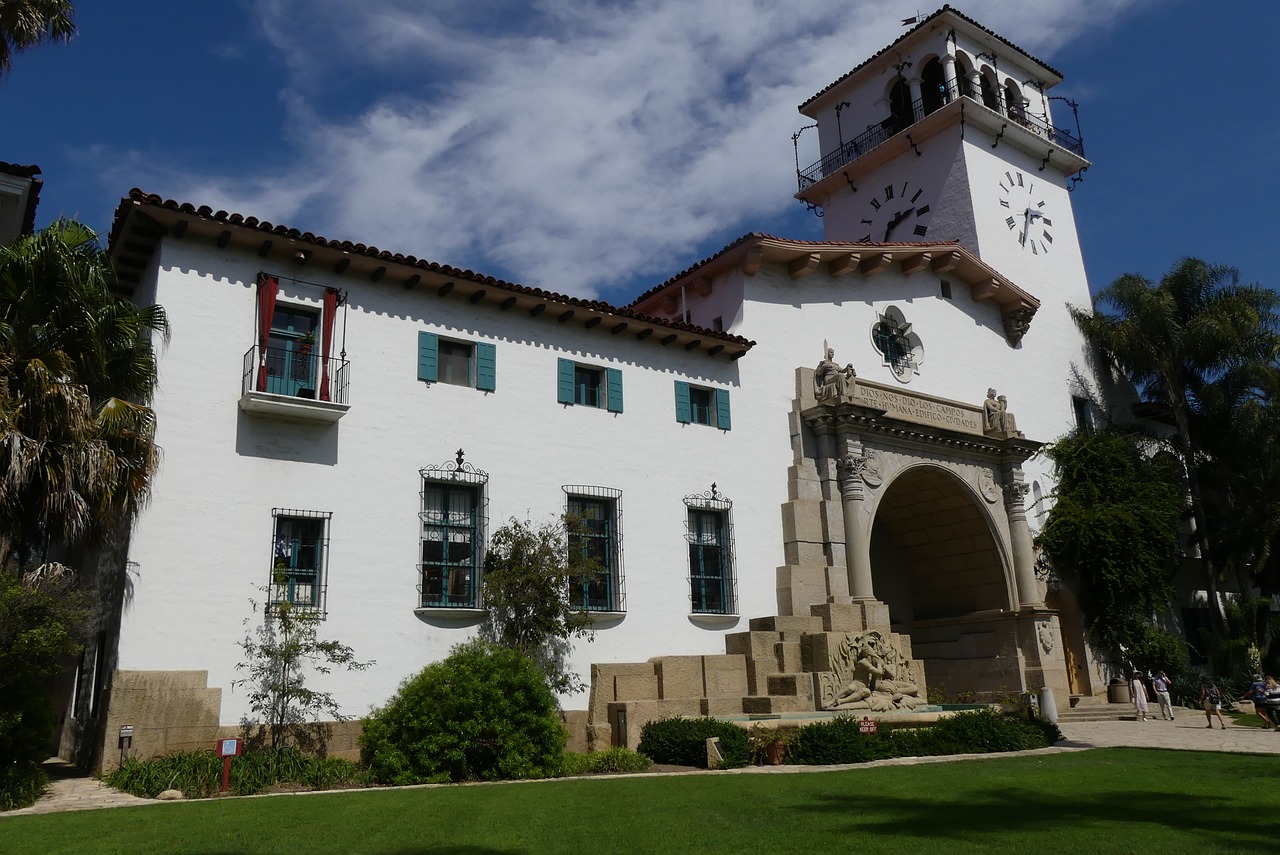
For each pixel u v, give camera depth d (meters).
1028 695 23.53
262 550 15.82
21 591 12.86
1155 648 28.42
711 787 12.86
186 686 14.55
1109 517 28.38
